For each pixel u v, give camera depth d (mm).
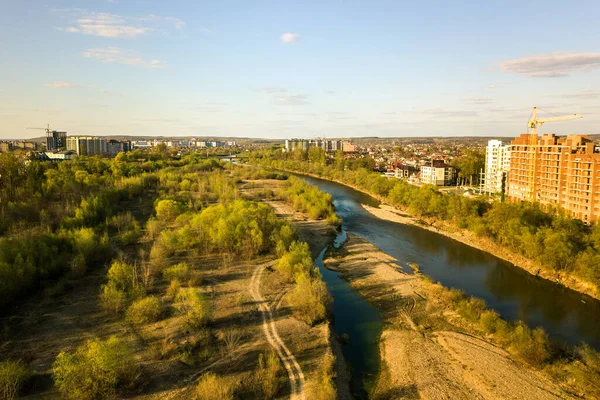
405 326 73312
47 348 57406
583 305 84250
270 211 134875
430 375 58062
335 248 122250
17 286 70875
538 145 154000
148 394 49094
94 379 47500
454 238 135375
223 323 68062
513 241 113062
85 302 72312
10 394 45844
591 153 135375
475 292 90625
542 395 53344
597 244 97938
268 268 95312
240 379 52938
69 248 91375
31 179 135000
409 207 177625
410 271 102688
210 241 106125
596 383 54312
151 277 83562
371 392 55750
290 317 71750
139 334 62281
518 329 65500
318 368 57094
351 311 80188
